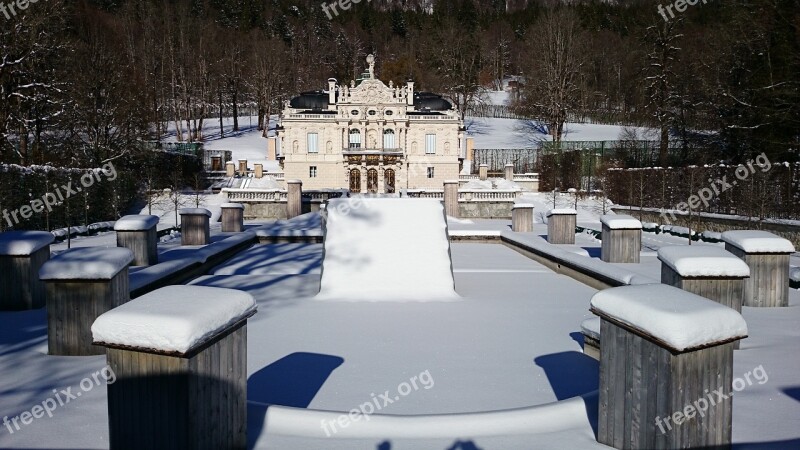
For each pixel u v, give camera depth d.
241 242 21.56
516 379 7.06
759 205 26.91
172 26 83.62
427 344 8.73
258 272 16.73
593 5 119.56
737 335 4.47
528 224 27.73
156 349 4.17
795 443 5.01
